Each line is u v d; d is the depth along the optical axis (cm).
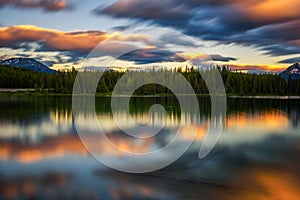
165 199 1059
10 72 13662
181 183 1220
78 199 1066
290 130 2817
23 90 12619
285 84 11569
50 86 12744
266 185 1199
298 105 6425
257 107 5856
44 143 2159
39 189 1164
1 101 7819
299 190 1144
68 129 2933
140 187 1177
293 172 1377
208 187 1175
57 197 1084
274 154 1756
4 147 2002
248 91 11356
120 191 1133
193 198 1063
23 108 5625
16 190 1155
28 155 1739
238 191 1134
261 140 2259
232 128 2945
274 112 4803
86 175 1336
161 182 1238
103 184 1215
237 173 1365
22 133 2684
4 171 1404
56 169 1434
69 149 1912
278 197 1078
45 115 4356
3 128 3020
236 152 1820
